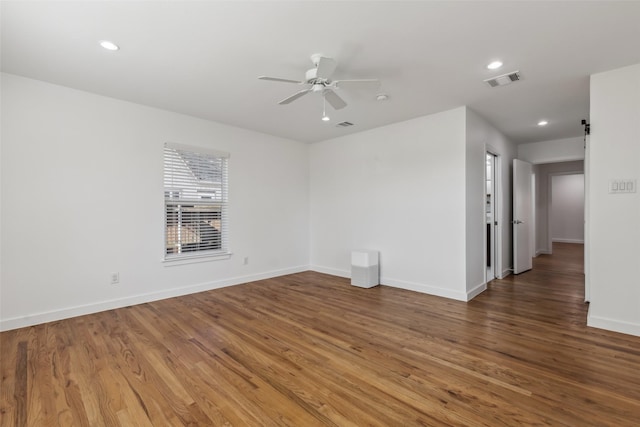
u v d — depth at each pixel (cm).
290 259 565
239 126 476
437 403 185
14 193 303
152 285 395
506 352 249
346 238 532
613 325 287
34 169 313
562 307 362
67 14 205
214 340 275
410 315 338
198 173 441
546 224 773
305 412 178
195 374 218
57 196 327
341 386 203
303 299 401
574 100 364
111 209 362
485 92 340
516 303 379
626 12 203
